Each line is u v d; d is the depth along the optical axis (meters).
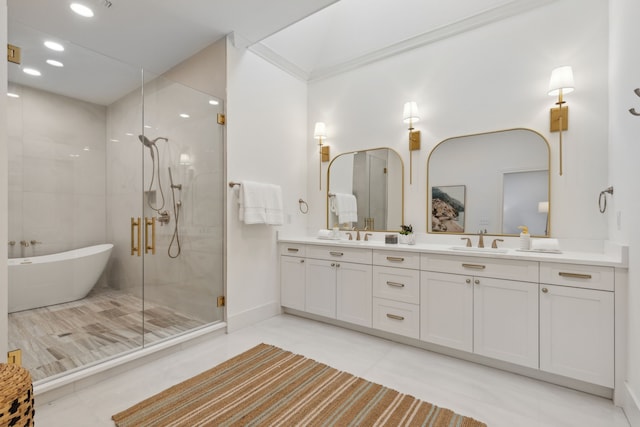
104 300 2.35
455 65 2.81
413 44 3.03
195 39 2.88
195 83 3.09
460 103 2.78
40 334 1.99
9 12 2.39
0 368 1.03
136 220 2.57
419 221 2.98
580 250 2.25
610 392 1.80
